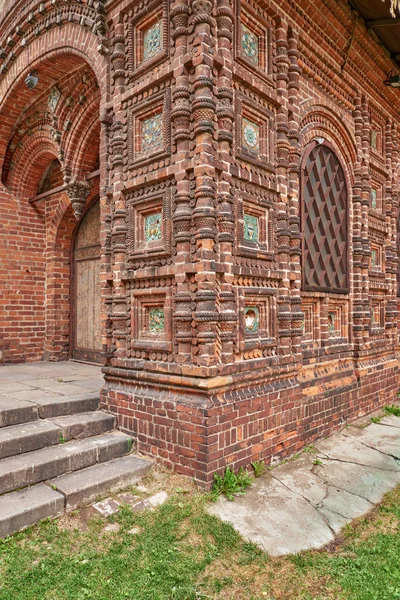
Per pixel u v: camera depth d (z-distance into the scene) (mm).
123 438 4312
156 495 3721
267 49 4711
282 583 2879
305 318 5691
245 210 4406
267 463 4441
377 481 4477
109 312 4797
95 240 7805
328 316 6051
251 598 2738
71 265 8312
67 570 2848
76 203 7020
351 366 6422
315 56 5527
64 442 4160
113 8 4793
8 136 7664
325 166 5961
